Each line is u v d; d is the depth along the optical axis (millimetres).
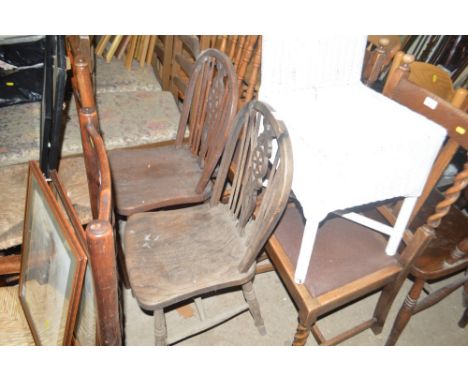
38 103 1814
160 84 2262
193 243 1245
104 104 1917
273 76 1231
